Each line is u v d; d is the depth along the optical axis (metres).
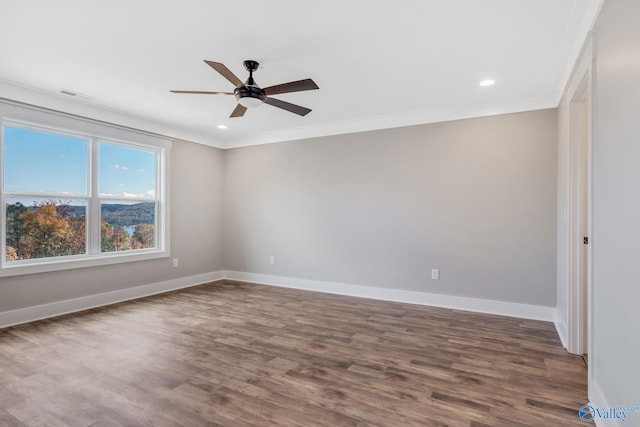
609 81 1.69
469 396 2.06
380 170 4.44
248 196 5.51
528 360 2.57
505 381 2.25
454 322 3.48
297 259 5.07
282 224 5.20
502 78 3.09
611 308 1.65
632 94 1.42
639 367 1.34
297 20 2.18
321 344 2.88
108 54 2.64
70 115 3.72
